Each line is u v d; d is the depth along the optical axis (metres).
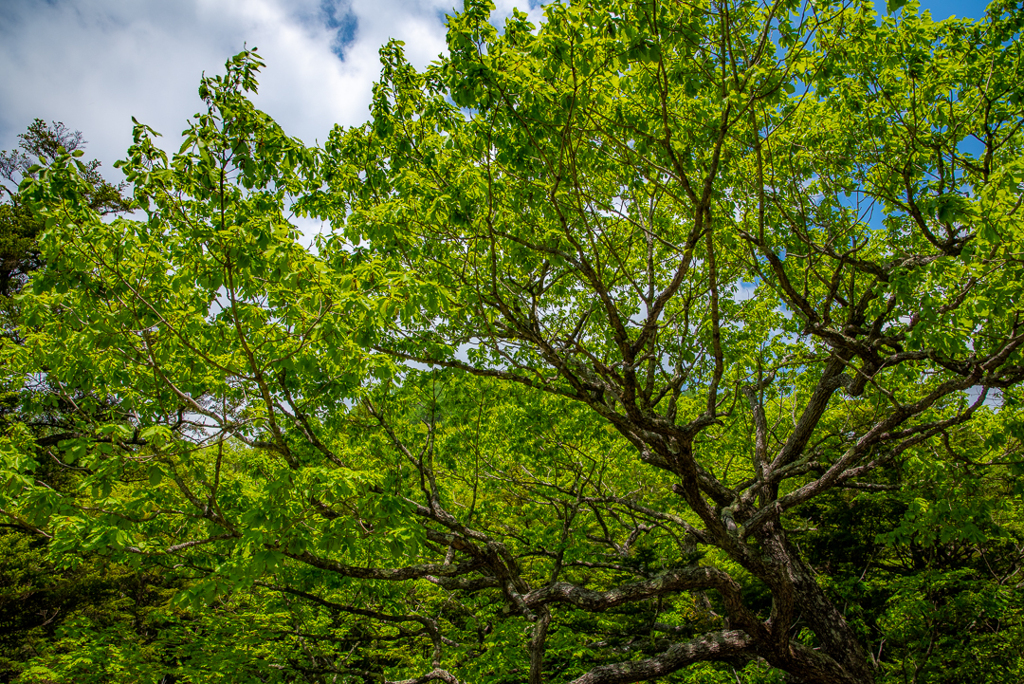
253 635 9.08
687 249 6.04
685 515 16.98
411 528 5.81
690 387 11.02
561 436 10.80
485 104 5.77
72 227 4.56
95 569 15.20
